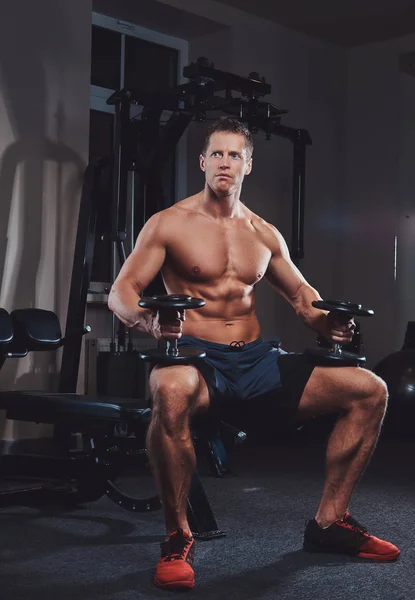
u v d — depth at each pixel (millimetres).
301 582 1968
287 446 4426
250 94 4246
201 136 5480
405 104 6070
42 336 3320
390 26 5738
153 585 1939
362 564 2129
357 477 2207
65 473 2795
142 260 2207
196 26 5359
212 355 2146
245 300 2270
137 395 4445
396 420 4965
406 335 5531
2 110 4109
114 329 4684
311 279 5902
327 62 6035
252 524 2582
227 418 2219
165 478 1972
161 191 4461
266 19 5594
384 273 5969
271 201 5586
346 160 6184
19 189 4164
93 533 2461
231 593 1883
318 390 2178
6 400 2920
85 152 4430
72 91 4383
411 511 2791
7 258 4117
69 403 2748
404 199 6066
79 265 4070
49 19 4293
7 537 2398
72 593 1871
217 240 2244
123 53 5281
